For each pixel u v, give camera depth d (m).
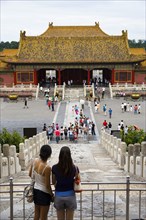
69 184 12.05
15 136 35.22
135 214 15.80
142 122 66.31
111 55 115.12
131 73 114.56
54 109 83.25
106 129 60.56
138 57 114.06
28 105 90.44
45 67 114.25
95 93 105.44
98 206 16.89
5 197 18.58
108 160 35.69
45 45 118.44
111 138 38.47
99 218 15.29
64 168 11.89
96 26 132.12
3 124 65.38
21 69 114.25
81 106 83.25
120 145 32.12
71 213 12.23
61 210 12.28
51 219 15.18
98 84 118.25
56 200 12.09
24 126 63.31
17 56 113.62
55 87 105.88
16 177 26.86
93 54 115.50
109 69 117.56
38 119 70.56
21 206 16.91
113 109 82.88
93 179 24.58
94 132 59.28
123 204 17.27
